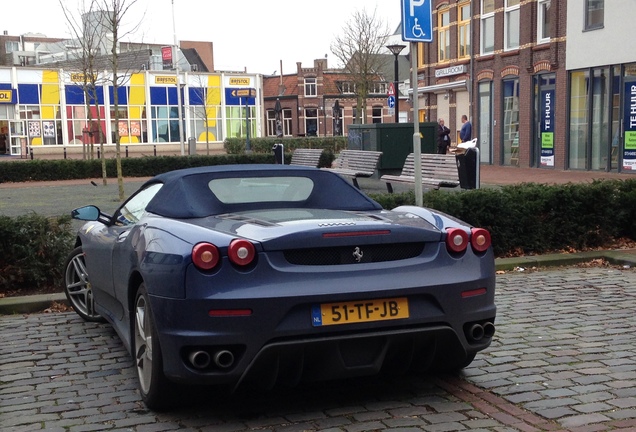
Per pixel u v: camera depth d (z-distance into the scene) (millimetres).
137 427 3828
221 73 61188
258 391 4332
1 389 4504
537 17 25609
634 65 21141
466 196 8539
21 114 52344
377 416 3924
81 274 6066
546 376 4547
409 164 13266
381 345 3867
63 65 56344
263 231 3795
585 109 23359
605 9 21938
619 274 7891
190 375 3654
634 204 9289
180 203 4457
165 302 3736
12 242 7230
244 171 4797
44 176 24219
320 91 75812
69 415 4027
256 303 3600
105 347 5441
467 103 30719
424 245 4023
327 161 27297
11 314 6605
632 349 5113
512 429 3707
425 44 33906
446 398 4188
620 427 3693
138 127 57250
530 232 8773
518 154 27031
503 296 6891
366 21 43750
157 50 69812
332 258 3822
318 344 3701
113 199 16734
